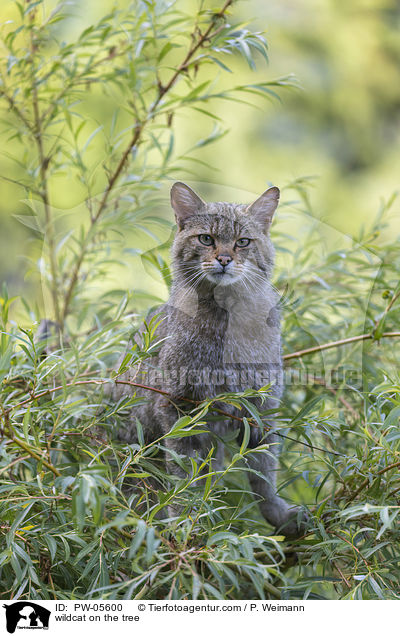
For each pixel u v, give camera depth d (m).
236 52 5.79
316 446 4.15
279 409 3.82
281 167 12.27
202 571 3.38
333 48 13.25
